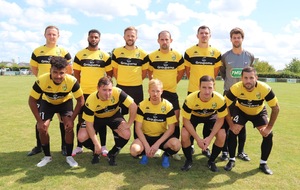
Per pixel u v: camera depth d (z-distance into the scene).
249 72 4.54
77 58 5.99
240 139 5.56
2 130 7.53
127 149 6.06
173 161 5.34
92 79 5.87
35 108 4.83
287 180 4.46
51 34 5.75
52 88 4.79
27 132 7.34
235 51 5.97
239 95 4.88
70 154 5.03
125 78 6.08
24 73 71.19
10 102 13.38
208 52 5.99
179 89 24.22
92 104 4.84
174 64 6.02
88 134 5.02
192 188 4.12
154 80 4.93
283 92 23.66
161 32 5.91
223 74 6.25
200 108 4.92
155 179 4.43
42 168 4.78
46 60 5.78
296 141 6.80
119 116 5.31
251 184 4.30
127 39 6.02
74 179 4.35
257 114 5.07
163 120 5.04
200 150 6.09
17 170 4.67
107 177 4.46
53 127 8.05
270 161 5.32
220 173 4.74
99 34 5.91
